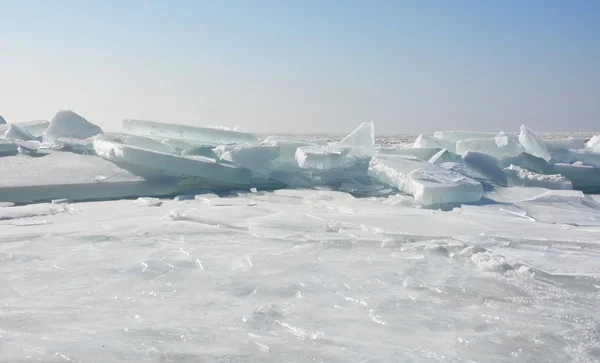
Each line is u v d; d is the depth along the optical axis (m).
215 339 3.13
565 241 5.54
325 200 8.66
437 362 2.87
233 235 6.02
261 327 3.34
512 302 3.87
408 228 6.14
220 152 11.15
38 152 10.95
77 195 9.05
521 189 9.61
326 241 5.66
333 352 2.97
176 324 3.35
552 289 4.15
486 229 6.17
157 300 3.84
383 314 3.59
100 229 6.20
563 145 13.51
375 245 5.59
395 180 9.32
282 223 6.45
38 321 3.36
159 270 4.59
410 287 4.18
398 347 3.06
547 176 10.26
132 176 9.80
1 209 7.63
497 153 12.05
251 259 4.94
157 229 6.20
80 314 3.51
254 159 10.70
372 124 12.66
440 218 6.85
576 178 11.00
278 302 3.84
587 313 3.64
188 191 9.98
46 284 4.18
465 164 10.58
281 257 5.05
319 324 3.41
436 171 9.28
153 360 2.83
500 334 3.28
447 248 5.41
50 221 6.78
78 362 2.78
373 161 10.34
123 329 3.24
